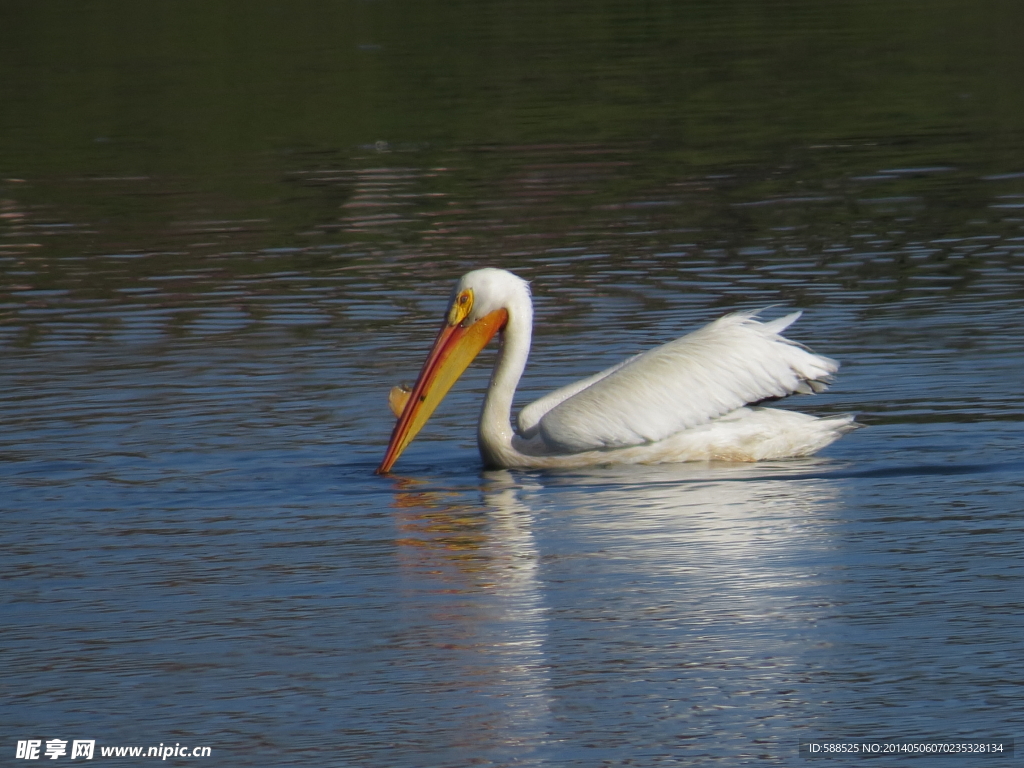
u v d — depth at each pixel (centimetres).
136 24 4741
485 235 2316
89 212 2602
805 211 2389
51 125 3431
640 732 790
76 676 885
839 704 814
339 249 2258
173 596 1010
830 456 1295
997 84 3406
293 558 1081
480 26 4525
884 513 1132
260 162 2978
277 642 926
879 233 2209
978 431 1330
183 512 1200
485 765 761
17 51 4394
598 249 2189
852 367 1553
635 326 1764
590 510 1177
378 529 1145
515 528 1137
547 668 873
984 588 969
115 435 1409
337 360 1656
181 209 2603
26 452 1360
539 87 3631
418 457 1364
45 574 1060
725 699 825
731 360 1309
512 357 1363
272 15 4825
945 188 2495
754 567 1027
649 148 2948
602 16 4606
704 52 4016
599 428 1299
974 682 834
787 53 3956
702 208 2441
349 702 838
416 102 3519
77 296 2022
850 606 948
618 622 937
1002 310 1750
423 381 1358
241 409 1484
